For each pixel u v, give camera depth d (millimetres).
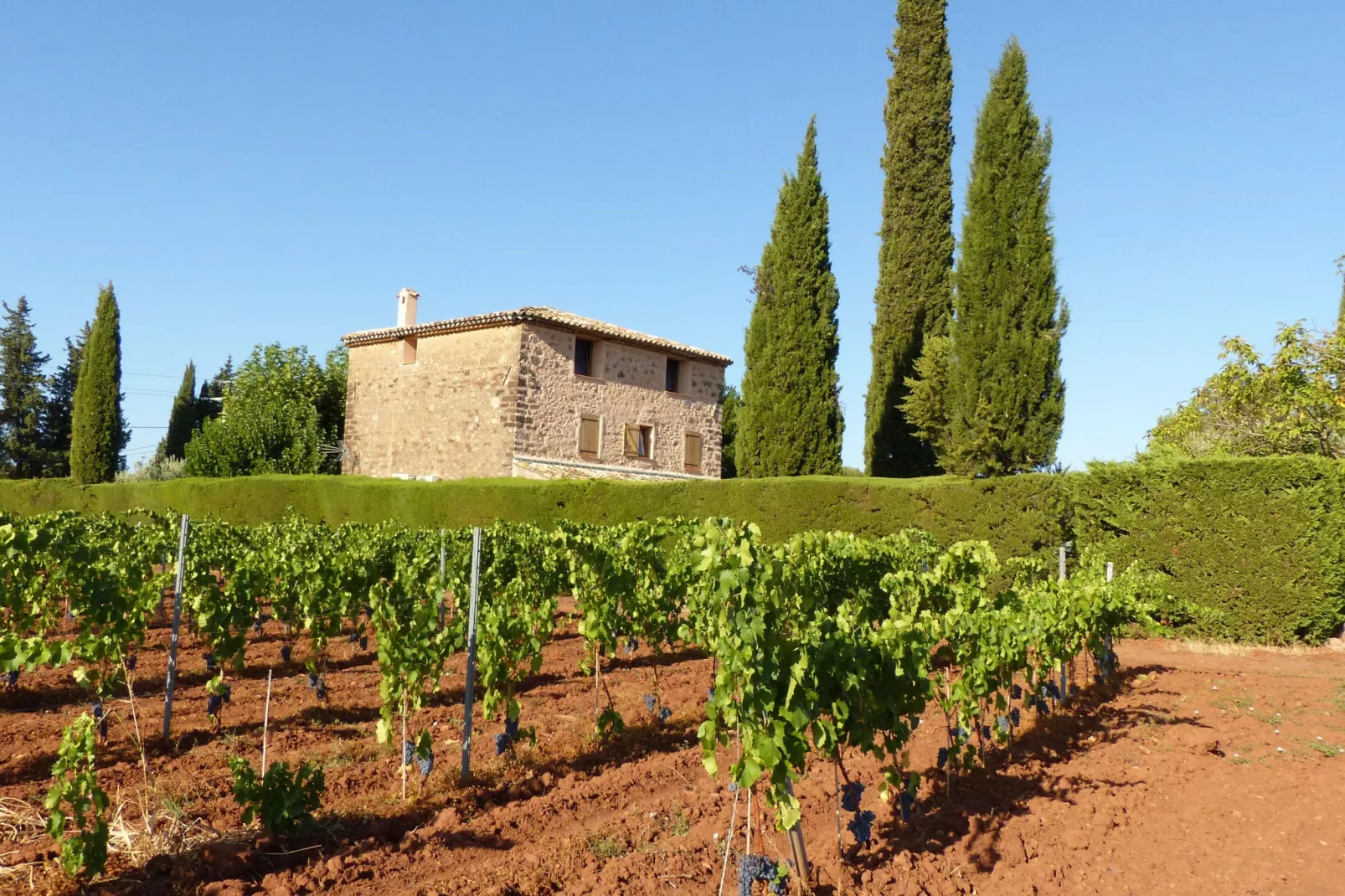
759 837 4879
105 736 6367
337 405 33000
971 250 14828
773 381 19359
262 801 4590
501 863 4590
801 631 4980
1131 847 4891
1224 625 12039
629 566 9102
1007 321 14398
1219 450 15352
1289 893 4359
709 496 15922
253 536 13430
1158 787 5879
